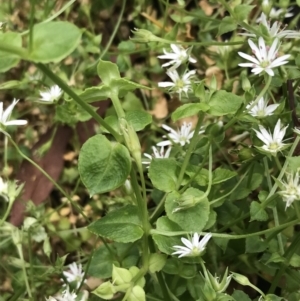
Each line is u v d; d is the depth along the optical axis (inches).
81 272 7.1
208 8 10.2
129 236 4.9
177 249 5.2
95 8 9.9
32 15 3.5
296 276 5.9
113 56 9.9
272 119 6.2
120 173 4.5
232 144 8.2
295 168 5.1
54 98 7.1
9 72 9.4
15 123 5.5
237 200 6.9
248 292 7.3
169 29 9.3
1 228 6.2
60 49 3.6
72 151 9.3
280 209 6.5
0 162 9.2
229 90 7.5
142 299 4.6
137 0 9.6
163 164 5.3
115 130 4.7
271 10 7.8
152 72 9.6
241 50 8.1
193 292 5.9
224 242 6.3
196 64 9.4
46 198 8.9
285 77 6.3
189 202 5.0
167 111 9.6
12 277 7.1
